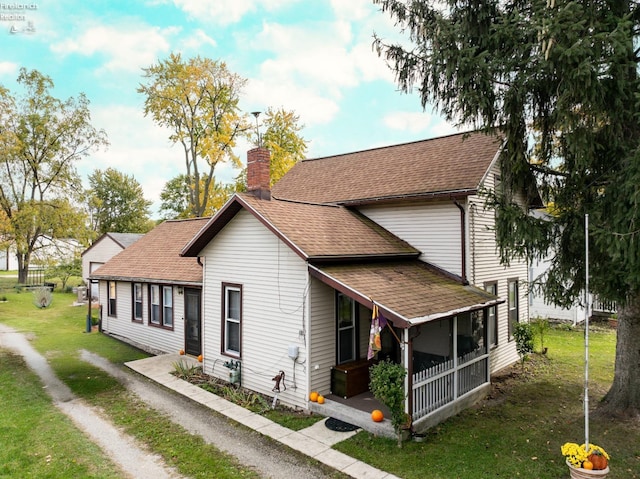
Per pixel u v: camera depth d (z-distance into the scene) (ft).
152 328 51.26
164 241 60.90
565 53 21.29
